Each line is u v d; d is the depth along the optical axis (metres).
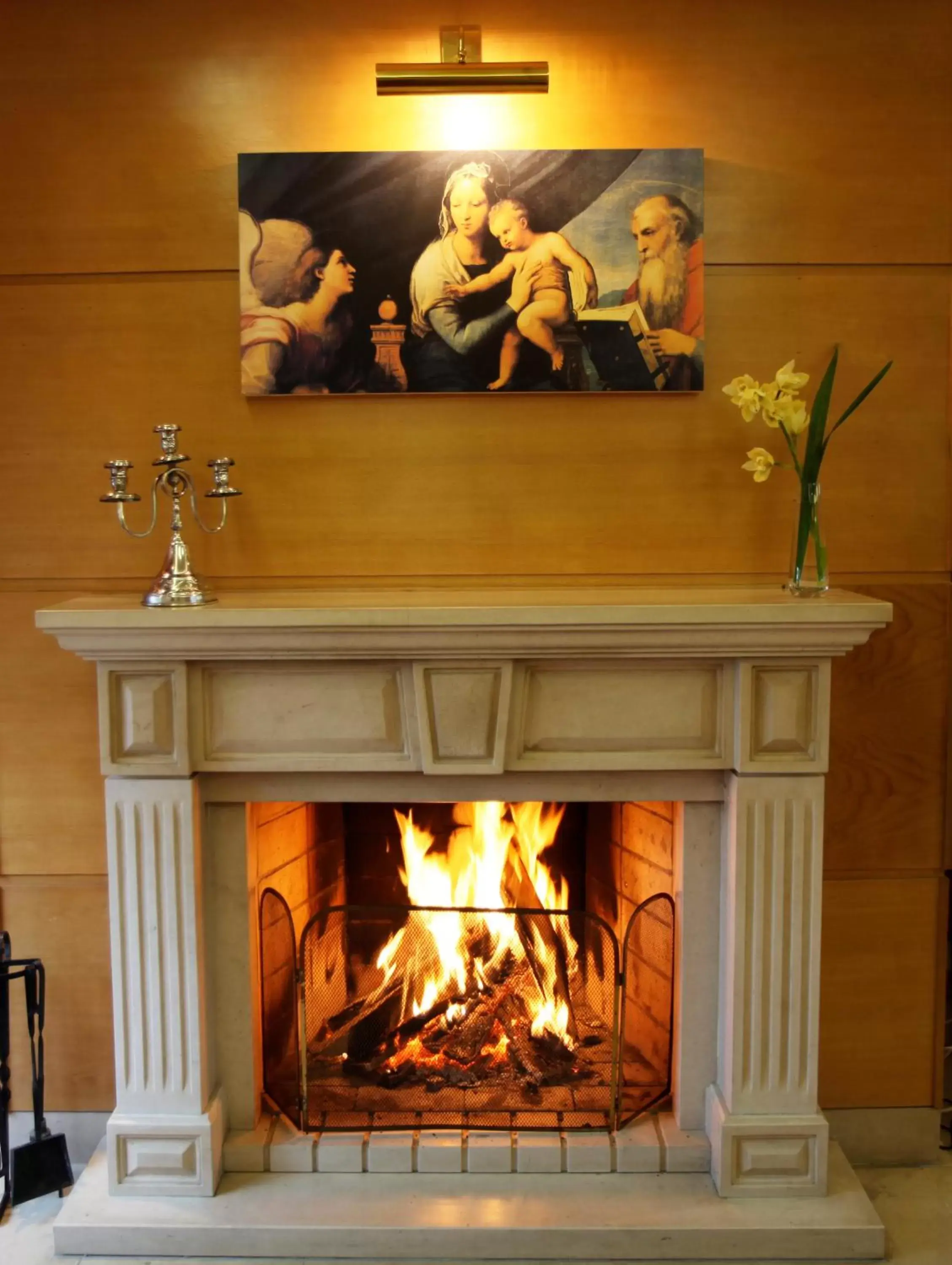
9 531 2.24
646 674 2.04
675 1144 2.17
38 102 2.16
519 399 2.21
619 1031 2.18
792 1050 2.11
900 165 2.18
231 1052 2.20
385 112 2.16
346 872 2.56
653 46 2.15
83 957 2.32
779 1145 2.10
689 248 2.15
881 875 2.31
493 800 2.12
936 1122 2.34
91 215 2.18
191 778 2.06
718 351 2.21
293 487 2.23
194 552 2.24
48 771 2.28
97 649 1.97
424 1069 2.25
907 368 2.21
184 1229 2.02
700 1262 2.02
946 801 2.30
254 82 2.16
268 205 2.14
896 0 2.15
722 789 2.12
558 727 2.05
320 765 2.05
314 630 1.93
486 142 2.16
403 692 2.03
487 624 1.92
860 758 2.29
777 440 2.22
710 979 2.18
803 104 2.16
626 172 2.14
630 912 2.41
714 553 2.25
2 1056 2.17
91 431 2.22
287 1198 2.09
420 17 2.15
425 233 2.15
